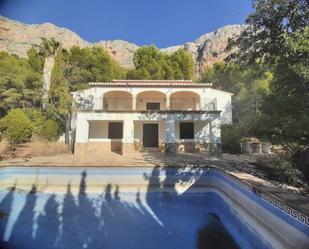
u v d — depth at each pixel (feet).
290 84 25.16
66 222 28.71
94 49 115.03
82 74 104.27
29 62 101.19
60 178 38.58
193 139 66.28
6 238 24.73
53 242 24.18
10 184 38.78
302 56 22.67
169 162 45.14
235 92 97.55
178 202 35.76
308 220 14.66
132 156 54.34
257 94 81.46
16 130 59.00
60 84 81.00
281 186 25.21
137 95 74.13
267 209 20.43
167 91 70.64
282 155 32.76
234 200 29.17
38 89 82.74
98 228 27.35
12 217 29.66
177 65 109.29
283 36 24.88
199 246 23.68
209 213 32.22
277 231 18.54
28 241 24.25
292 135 29.60
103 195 37.60
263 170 35.81
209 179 39.06
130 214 31.37
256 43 31.22
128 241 24.56
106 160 47.52
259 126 34.40
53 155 55.88
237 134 67.41
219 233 26.61
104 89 70.13
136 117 58.85
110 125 68.90
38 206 33.12
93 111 58.59
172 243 24.25
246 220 25.02
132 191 37.88
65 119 72.74
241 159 50.60
